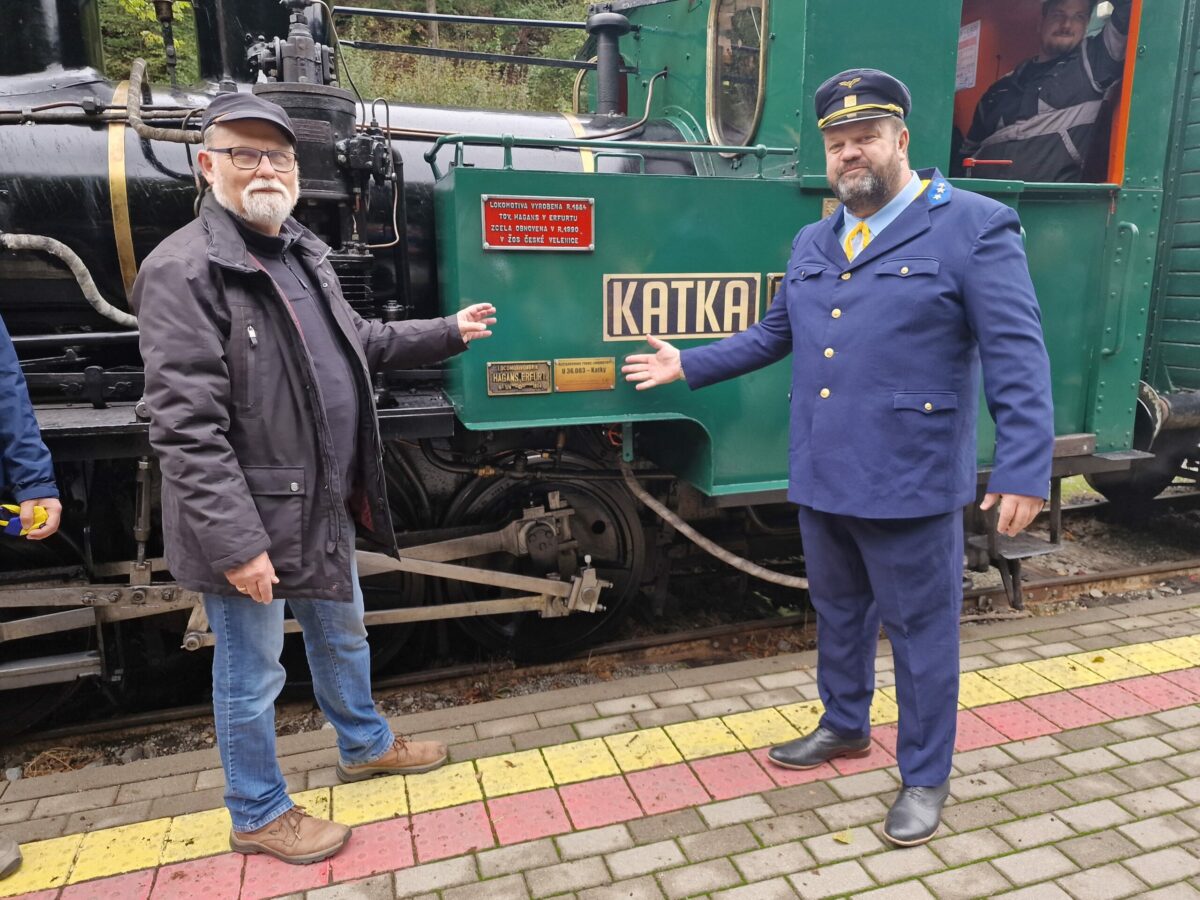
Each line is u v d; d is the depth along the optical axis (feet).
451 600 11.18
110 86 10.35
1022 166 13.70
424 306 10.98
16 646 9.79
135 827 7.66
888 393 6.94
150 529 9.92
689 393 9.55
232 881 7.00
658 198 9.14
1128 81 11.18
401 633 11.23
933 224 6.86
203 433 5.83
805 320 7.45
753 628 12.59
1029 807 7.84
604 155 10.63
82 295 9.64
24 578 9.20
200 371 5.86
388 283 10.64
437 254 10.38
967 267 6.69
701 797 8.01
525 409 9.02
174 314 5.80
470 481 10.91
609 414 9.32
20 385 7.10
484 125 11.48
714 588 14.20
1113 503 18.10
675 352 8.40
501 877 7.02
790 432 7.84
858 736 8.46
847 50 9.47
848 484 7.13
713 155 11.57
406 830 7.58
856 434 7.07
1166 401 13.69
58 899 6.83
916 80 9.81
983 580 14.30
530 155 11.24
